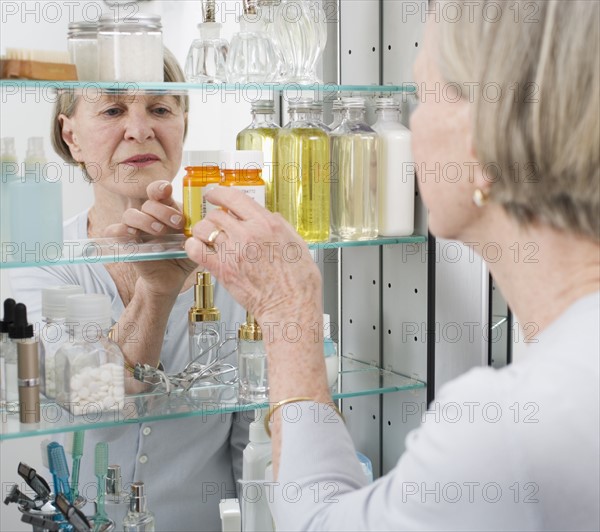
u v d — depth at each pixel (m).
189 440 1.53
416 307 1.55
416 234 1.53
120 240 1.41
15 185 1.24
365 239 1.47
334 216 1.49
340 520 0.85
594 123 0.75
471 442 0.74
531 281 0.83
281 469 0.94
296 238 1.14
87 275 1.41
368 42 1.60
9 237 1.25
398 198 1.49
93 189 1.39
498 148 0.79
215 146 1.48
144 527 1.43
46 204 1.26
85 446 1.46
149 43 1.29
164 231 1.43
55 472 1.40
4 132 1.33
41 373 1.35
